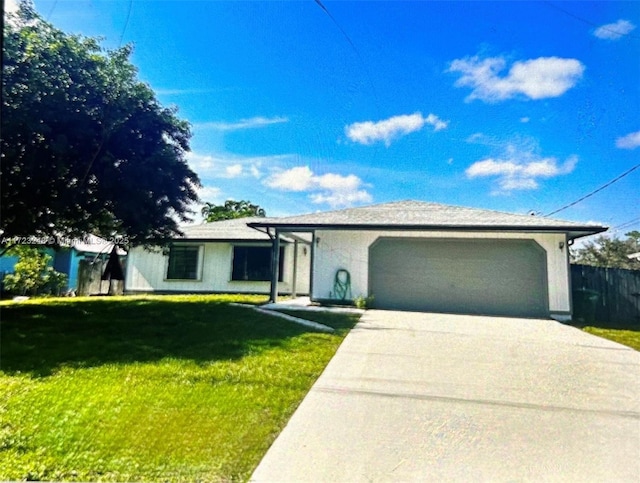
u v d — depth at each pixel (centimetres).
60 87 816
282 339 652
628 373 506
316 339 668
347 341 666
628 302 1089
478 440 318
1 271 1803
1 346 552
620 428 343
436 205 1500
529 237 1115
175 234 1202
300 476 262
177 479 254
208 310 966
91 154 905
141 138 1000
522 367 528
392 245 1203
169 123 1041
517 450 303
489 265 1151
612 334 817
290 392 411
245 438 309
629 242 2583
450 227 1056
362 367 513
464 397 411
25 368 456
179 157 1081
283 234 1281
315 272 1202
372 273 1197
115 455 278
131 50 939
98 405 356
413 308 1168
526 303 1115
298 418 353
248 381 437
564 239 1086
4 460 271
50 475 256
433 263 1180
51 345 568
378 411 372
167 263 1670
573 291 1120
